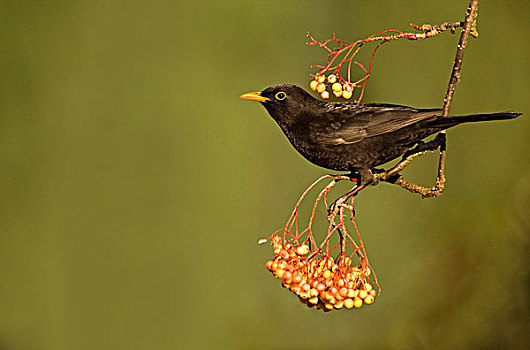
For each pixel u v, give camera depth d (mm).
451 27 5754
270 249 14695
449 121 6035
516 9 13352
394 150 6688
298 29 15125
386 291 13445
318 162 7105
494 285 12430
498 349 12109
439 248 13273
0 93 15203
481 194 13227
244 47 15320
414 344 12766
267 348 13797
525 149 13125
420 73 13852
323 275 5633
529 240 12258
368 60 14094
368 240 13641
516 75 13375
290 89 7031
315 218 14555
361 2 14352
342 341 13484
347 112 6867
